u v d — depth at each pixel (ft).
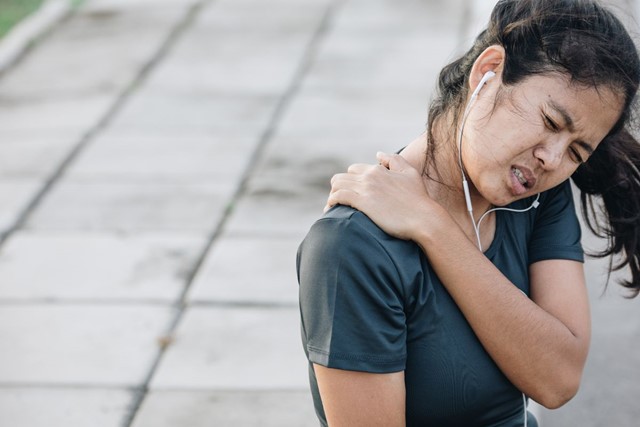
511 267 6.35
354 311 5.51
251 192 17.88
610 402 10.87
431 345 5.80
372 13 28.14
